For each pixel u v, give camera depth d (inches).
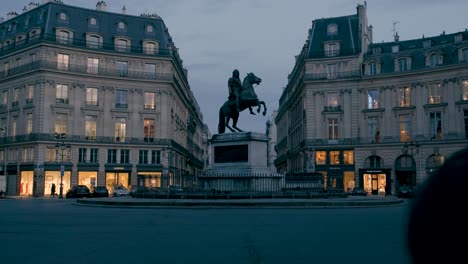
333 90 2402.8
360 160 2317.9
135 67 2418.8
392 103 2298.2
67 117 2268.7
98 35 2357.3
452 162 50.0
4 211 793.6
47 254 329.7
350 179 2338.8
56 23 2306.8
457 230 46.5
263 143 966.4
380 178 2288.4
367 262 298.8
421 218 49.6
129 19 2497.5
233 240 404.2
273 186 958.4
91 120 2321.6
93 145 2287.2
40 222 568.4
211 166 996.6
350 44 2421.3
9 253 334.0
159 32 2541.8
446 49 2220.7
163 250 348.5
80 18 2381.9
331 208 822.5
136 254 330.0
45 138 2197.3
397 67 2313.0
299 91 2659.9
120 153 2347.4
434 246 47.8
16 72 2332.7
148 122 2425.0
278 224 536.4
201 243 385.7
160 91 2447.1
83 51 2310.5
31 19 2397.9
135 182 2348.7
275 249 353.4
